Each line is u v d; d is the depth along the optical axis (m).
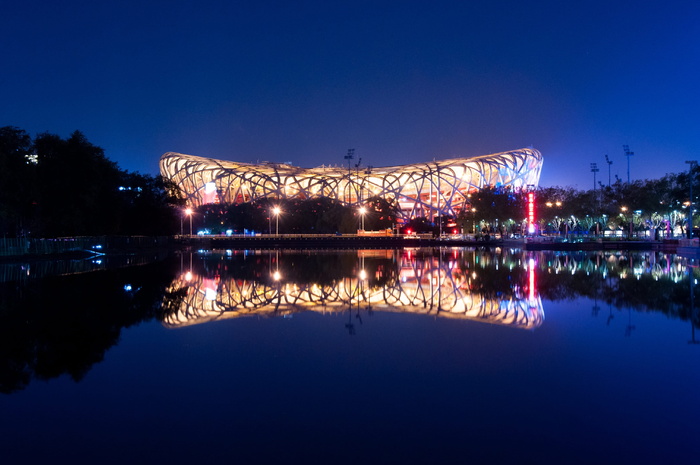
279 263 52.44
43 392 10.62
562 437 8.32
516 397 10.18
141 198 93.19
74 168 66.50
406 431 8.61
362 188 167.50
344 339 15.37
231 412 9.49
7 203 59.84
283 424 8.95
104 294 26.33
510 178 162.50
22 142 60.91
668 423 8.82
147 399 10.20
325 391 10.62
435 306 21.58
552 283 29.98
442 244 109.44
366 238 119.75
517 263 47.81
